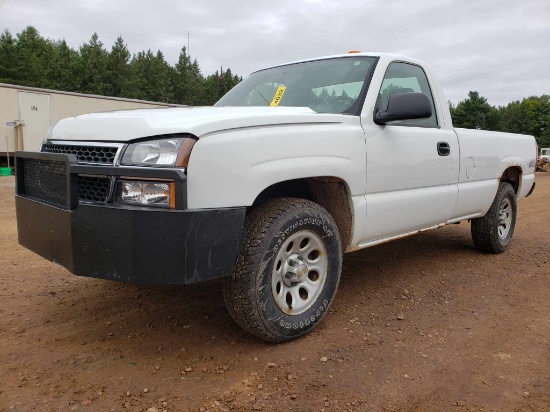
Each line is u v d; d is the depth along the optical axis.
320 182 3.41
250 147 2.64
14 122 18.17
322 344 3.00
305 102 3.77
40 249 2.86
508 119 77.06
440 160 4.18
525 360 2.87
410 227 4.00
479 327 3.36
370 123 3.49
